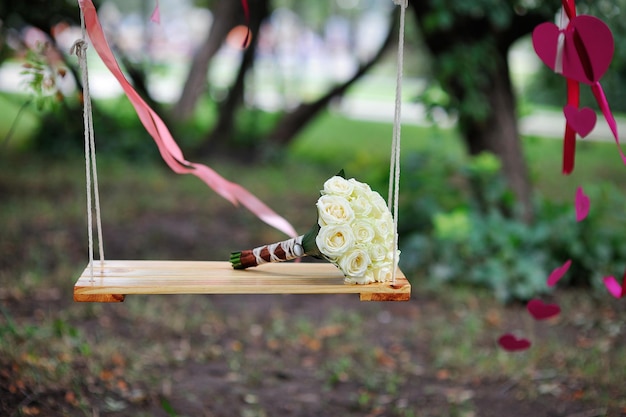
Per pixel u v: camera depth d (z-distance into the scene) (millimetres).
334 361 3322
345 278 2092
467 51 4355
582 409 2936
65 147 7559
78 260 4500
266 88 14680
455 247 4352
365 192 2131
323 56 17953
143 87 7336
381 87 20594
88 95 2127
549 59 2004
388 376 3195
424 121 4676
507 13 4129
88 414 2633
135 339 3387
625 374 3178
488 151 4691
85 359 3021
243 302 4086
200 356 3270
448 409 2947
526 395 3043
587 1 3975
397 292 2049
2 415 2531
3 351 2812
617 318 3912
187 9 13875
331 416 2896
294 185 7125
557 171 8188
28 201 5746
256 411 2879
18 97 7719
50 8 3943
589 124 1958
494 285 4141
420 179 4672
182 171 2303
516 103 4785
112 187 6465
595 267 4266
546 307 1992
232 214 5918
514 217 4551
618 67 4504
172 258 4758
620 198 4461
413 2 4434
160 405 2832
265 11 8289
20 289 3812
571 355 3377
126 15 10062
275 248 2188
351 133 11273
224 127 8312
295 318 3855
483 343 3543
